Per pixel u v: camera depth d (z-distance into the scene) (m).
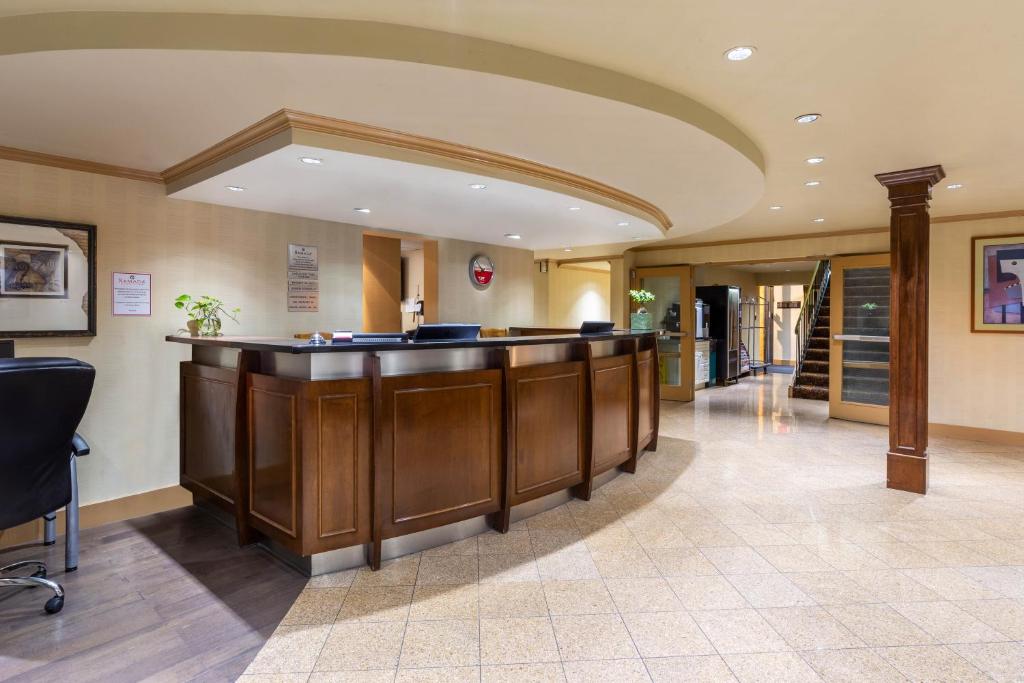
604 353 4.32
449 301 6.34
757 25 2.10
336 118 2.78
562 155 3.37
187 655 2.17
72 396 2.47
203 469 3.54
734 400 8.53
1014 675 2.03
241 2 1.98
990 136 3.29
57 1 1.97
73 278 3.52
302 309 4.89
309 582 2.73
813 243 7.23
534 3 1.96
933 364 6.14
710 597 2.59
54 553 3.12
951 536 3.31
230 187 3.71
